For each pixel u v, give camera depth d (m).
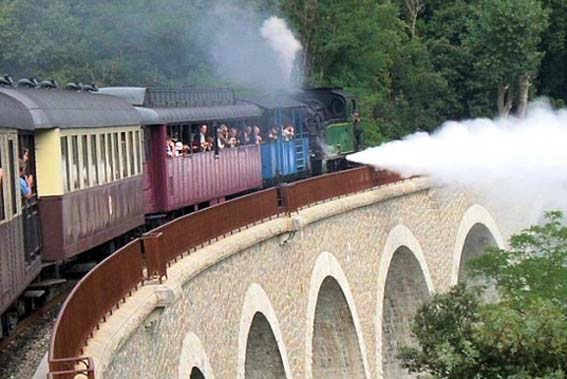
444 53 92.44
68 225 25.69
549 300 32.75
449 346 28.97
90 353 17.00
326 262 40.78
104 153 29.39
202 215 28.30
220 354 28.17
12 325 22.53
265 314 33.25
